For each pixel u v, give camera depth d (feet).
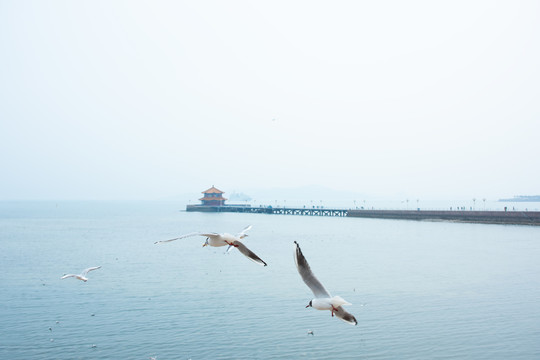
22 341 112.88
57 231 419.74
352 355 104.01
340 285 169.78
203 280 181.27
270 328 121.90
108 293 159.94
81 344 110.93
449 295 154.40
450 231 369.30
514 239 307.78
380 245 287.69
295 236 355.56
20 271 203.92
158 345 110.01
